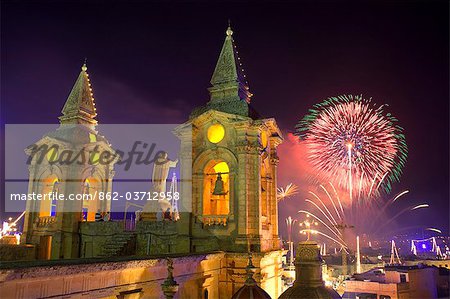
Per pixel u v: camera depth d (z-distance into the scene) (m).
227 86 34.25
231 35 36.88
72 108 37.75
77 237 33.47
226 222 30.28
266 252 29.03
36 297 15.05
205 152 32.09
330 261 74.19
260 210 30.42
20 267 14.36
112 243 31.20
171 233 31.09
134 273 19.84
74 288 16.64
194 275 24.94
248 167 30.56
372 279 44.19
